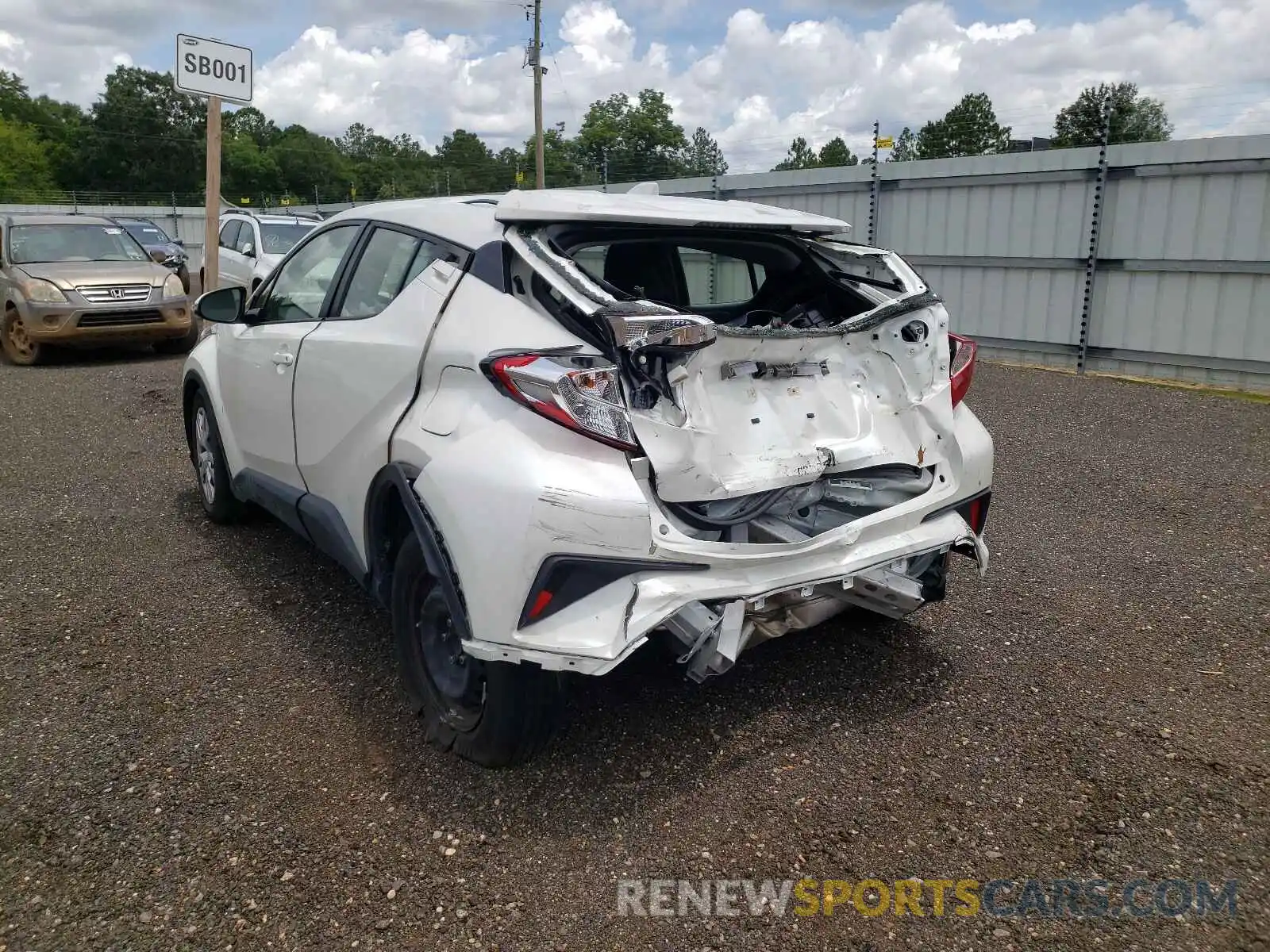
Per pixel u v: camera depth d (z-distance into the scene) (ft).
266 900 8.49
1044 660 13.04
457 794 9.97
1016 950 7.95
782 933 8.16
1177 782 10.18
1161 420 27.25
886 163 39.60
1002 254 36.78
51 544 17.16
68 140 291.17
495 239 10.77
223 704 11.76
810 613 11.02
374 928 8.19
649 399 9.59
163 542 17.31
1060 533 18.20
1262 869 8.85
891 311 11.55
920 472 11.64
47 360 38.50
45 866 8.87
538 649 8.96
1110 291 34.06
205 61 29.45
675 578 9.32
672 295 13.32
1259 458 23.17
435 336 10.69
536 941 8.07
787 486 10.34
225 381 16.19
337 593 15.06
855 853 9.15
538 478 8.98
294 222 45.29
